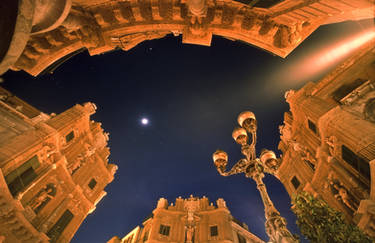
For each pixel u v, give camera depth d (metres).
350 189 11.52
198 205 26.91
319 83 15.44
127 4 6.75
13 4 2.03
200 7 5.65
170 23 7.05
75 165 18.47
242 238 24.31
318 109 14.09
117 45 8.77
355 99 11.95
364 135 9.99
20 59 7.18
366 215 9.33
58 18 3.11
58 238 14.64
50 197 15.09
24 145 12.67
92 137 22.42
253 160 5.41
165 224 23.69
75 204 17.44
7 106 13.32
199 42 7.59
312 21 6.00
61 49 7.49
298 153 17.95
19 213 11.31
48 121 17.16
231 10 6.58
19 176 12.12
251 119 6.40
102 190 22.22
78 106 20.81
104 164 24.17
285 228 3.42
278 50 6.76
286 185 19.77
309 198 4.95
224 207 25.42
